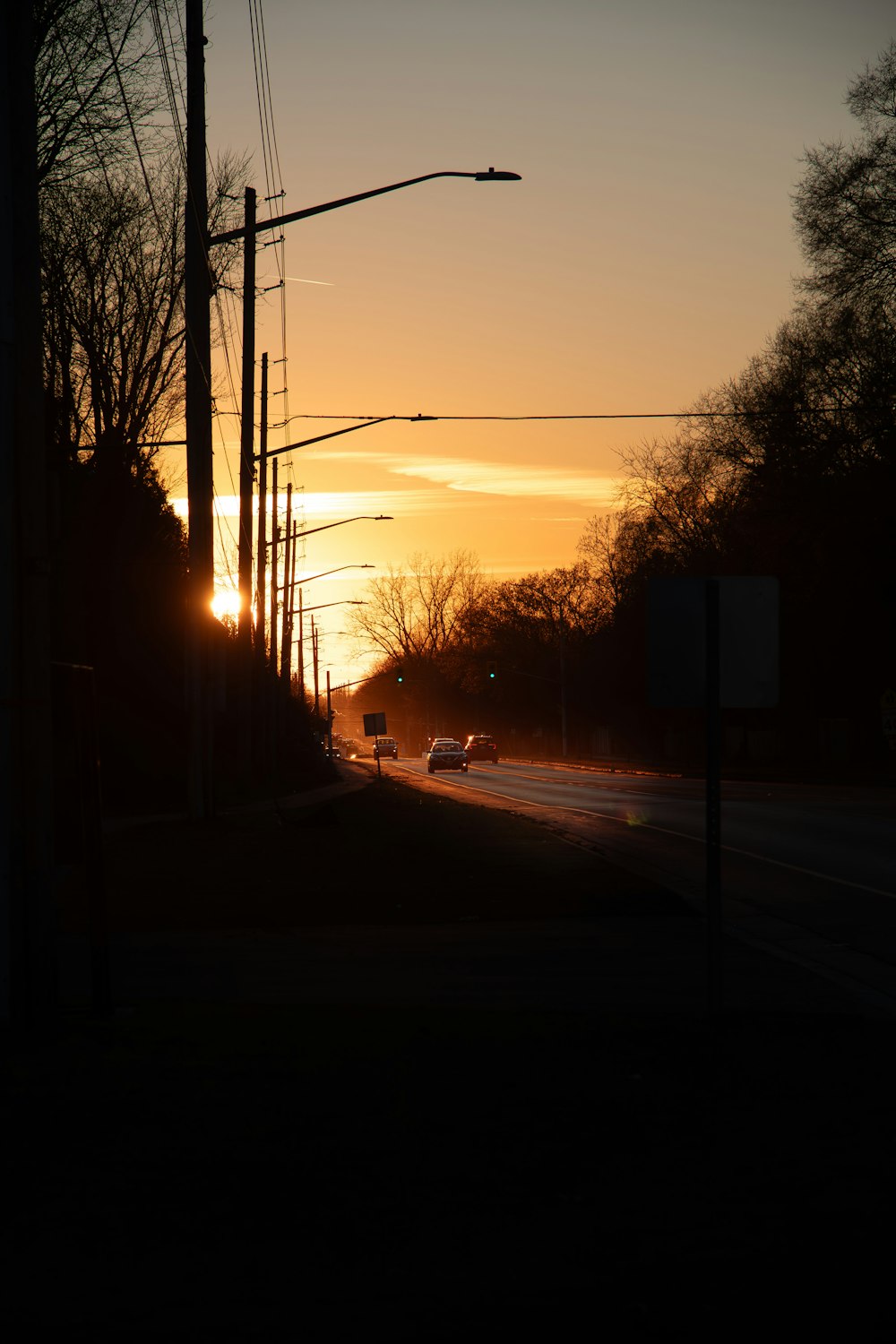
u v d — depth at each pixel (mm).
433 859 28281
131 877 25922
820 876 25547
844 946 17328
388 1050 10734
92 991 13125
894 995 13922
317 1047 10844
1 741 11664
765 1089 9570
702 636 11734
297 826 37938
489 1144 8242
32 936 11648
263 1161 7906
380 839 33812
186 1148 8156
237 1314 5855
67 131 36562
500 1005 13258
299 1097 9312
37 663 11805
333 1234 6766
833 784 68312
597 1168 7789
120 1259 6449
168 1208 7129
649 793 60906
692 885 24375
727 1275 6258
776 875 25812
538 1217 7008
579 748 150625
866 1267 6340
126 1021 12078
